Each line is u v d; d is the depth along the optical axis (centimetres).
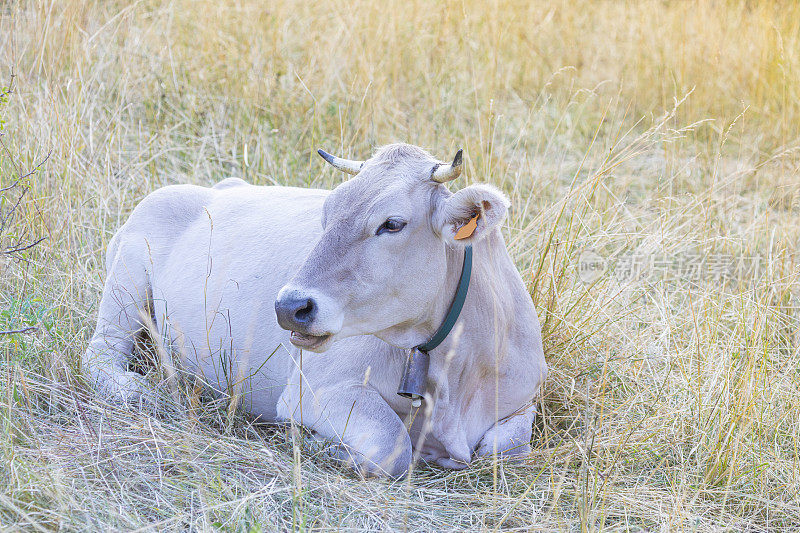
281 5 880
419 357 372
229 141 705
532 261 507
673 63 903
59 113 617
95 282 504
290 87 786
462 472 384
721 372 443
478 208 343
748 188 743
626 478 385
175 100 752
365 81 768
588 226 574
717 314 511
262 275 429
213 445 370
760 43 898
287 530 321
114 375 430
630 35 966
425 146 712
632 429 416
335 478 359
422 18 909
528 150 777
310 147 711
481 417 402
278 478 355
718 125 823
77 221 547
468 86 857
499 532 334
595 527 347
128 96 722
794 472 393
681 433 419
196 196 489
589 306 509
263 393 422
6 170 561
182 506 331
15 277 479
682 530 340
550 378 458
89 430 371
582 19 1023
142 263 475
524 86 910
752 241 607
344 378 387
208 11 855
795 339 521
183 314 449
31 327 400
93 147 627
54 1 744
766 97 862
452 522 345
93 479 337
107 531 304
